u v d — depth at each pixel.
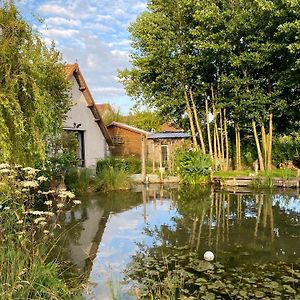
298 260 6.67
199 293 5.19
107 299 4.95
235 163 22.64
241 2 18.98
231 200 13.45
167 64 20.66
